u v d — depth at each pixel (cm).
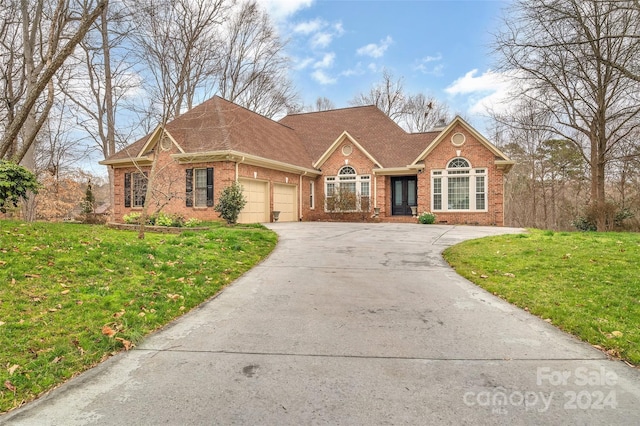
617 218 1784
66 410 275
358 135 2538
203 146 1680
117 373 333
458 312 502
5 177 922
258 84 3061
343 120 2734
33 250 641
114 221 1973
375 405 281
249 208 1800
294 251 962
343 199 2202
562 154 3027
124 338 401
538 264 727
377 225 1786
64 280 545
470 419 263
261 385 311
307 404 282
